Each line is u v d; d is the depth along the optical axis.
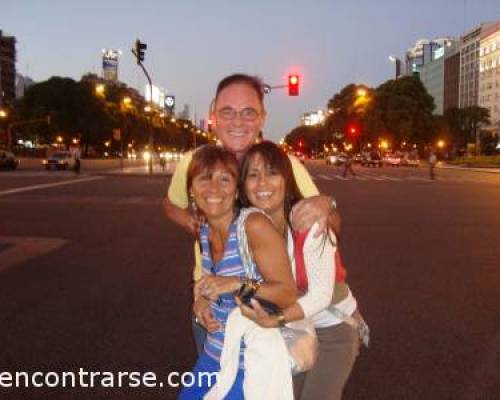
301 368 2.86
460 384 5.10
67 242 12.54
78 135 94.00
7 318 6.90
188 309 7.30
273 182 2.97
